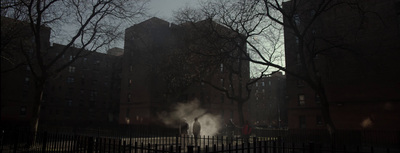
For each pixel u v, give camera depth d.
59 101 56.22
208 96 44.06
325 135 19.55
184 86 31.44
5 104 45.59
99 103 62.28
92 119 60.50
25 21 19.12
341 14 26.06
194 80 27.73
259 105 77.06
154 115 41.91
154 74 37.66
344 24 25.70
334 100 26.86
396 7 24.00
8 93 46.16
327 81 27.81
